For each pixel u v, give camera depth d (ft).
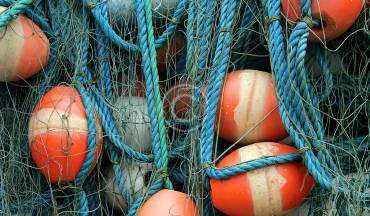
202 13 4.20
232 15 4.11
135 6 4.22
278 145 3.96
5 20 4.02
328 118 4.15
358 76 4.21
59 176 4.09
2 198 4.15
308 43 4.10
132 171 4.19
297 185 3.87
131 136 4.21
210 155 3.97
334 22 3.96
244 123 4.02
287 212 3.91
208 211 4.04
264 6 4.08
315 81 4.14
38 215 4.24
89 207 4.24
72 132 4.06
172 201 3.94
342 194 3.88
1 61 4.08
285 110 3.90
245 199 3.85
